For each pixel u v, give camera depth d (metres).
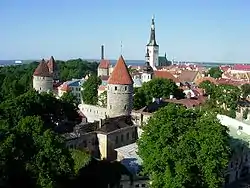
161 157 53.81
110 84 95.31
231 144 72.44
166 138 55.94
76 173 60.62
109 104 96.31
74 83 175.75
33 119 53.56
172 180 52.16
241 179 75.44
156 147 55.72
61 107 85.88
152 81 122.25
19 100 76.44
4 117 71.75
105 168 64.31
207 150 53.66
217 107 116.25
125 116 91.06
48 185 47.38
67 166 50.25
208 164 53.34
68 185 56.00
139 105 116.06
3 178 47.31
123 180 62.50
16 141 49.66
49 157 49.31
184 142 54.69
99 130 80.00
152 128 58.03
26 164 48.19
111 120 85.25
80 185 59.72
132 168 65.00
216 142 53.94
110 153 79.94
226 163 54.44
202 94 146.38
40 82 131.00
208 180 53.44
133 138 87.69
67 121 88.00
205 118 58.00
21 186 48.62
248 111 120.38
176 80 171.75
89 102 144.62
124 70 95.31
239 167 75.50
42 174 47.88
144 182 63.41
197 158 54.12
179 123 57.62
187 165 52.53
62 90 164.25
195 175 54.06
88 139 77.50
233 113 110.94
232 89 134.88
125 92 94.75
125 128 84.81
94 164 65.31
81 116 97.81
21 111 73.56
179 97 128.12
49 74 132.00
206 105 117.75
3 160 47.06
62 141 53.94
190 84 184.25
